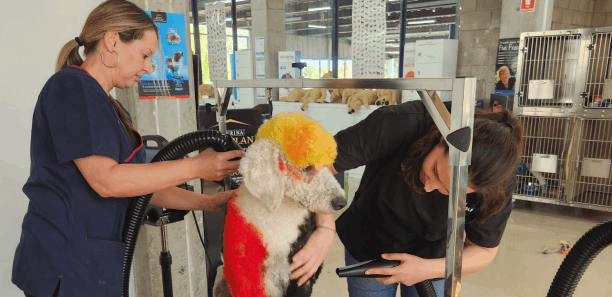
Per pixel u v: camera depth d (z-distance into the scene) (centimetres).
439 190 102
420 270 99
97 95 98
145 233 195
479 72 602
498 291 245
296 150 81
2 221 161
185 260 213
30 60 160
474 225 111
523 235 342
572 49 375
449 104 96
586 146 389
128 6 108
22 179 164
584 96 362
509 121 96
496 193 98
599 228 90
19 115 160
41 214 103
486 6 581
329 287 244
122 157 104
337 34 789
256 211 90
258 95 771
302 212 94
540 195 407
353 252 142
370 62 618
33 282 104
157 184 95
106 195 97
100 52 107
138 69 112
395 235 128
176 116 206
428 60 604
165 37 194
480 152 86
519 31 479
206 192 195
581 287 249
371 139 114
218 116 135
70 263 103
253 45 776
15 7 154
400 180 117
